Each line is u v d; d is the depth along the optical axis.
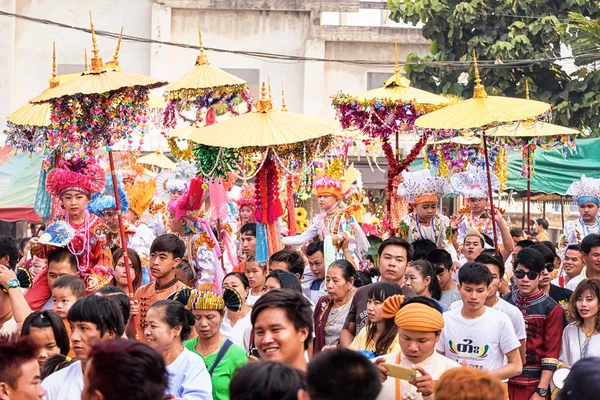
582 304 8.73
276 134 10.26
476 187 12.98
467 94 23.73
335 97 11.80
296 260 10.34
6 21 26.03
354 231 12.25
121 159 13.85
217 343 7.38
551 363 8.74
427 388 5.95
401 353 6.63
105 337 6.33
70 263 8.95
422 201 11.53
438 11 23.45
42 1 26.33
